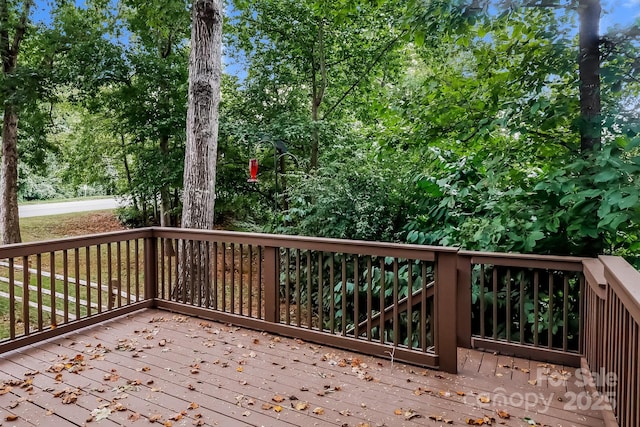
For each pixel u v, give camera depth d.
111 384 2.74
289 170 8.66
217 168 8.71
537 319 3.17
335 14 5.67
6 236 9.88
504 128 3.50
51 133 11.05
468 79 3.96
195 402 2.51
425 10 3.58
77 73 8.32
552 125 3.32
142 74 8.64
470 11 3.34
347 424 2.29
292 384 2.76
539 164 3.75
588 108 3.25
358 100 9.21
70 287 7.38
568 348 3.41
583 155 3.16
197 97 5.14
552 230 3.13
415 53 9.10
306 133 7.96
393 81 9.03
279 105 8.79
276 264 3.72
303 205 5.55
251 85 8.71
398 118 4.38
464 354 3.27
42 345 3.40
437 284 2.96
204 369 2.99
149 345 3.43
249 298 3.89
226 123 8.12
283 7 8.11
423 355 3.02
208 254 4.17
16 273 8.20
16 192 10.10
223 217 9.48
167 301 4.41
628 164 2.82
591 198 2.99
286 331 3.66
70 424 2.28
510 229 3.41
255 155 8.68
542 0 3.34
